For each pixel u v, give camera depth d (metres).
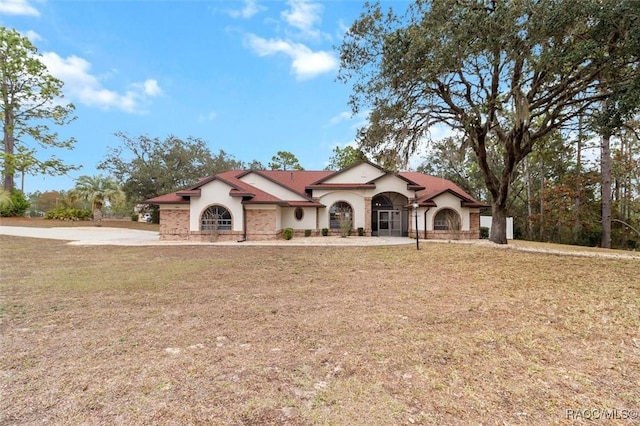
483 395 3.07
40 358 3.85
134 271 9.74
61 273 9.35
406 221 25.30
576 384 3.26
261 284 8.10
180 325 5.07
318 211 23.55
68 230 26.84
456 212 22.56
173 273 9.45
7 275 9.04
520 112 13.00
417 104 14.79
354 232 23.53
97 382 3.30
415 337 4.56
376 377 3.44
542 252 13.66
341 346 4.26
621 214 23.83
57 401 2.96
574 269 9.45
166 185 36.78
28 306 6.05
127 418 2.71
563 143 21.73
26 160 20.78
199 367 3.65
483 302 6.35
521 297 6.66
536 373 3.49
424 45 11.56
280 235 21.94
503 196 17.05
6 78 27.31
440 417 2.73
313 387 3.23
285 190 23.61
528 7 10.15
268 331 4.82
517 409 2.84
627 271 9.03
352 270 10.09
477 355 3.96
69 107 30.33
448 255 12.90
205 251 14.75
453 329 4.88
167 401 2.97
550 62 10.78
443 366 3.68
